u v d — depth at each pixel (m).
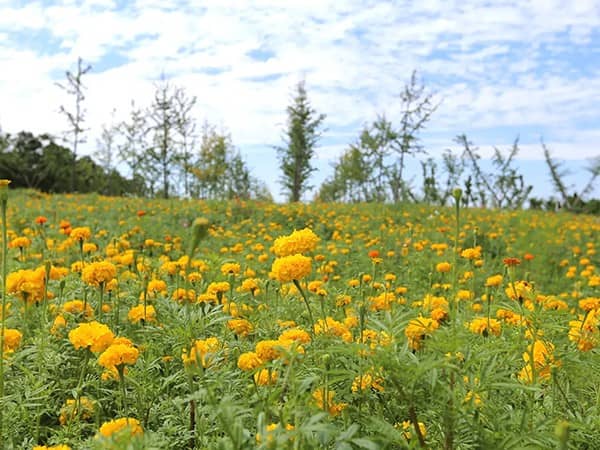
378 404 2.15
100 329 2.60
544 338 2.61
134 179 29.16
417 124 22.98
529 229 13.19
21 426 2.73
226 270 4.06
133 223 12.10
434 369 1.88
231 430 1.61
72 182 27.31
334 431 1.57
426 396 2.08
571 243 12.59
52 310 3.99
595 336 2.84
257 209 16.14
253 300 4.68
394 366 1.82
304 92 33.56
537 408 2.24
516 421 2.04
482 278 7.01
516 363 2.49
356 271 7.07
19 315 4.13
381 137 23.14
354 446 1.84
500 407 2.16
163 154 28.12
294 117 33.53
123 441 1.64
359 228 13.55
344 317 3.93
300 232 2.74
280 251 2.74
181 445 2.34
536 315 2.37
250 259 6.93
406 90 23.08
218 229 12.45
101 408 2.97
